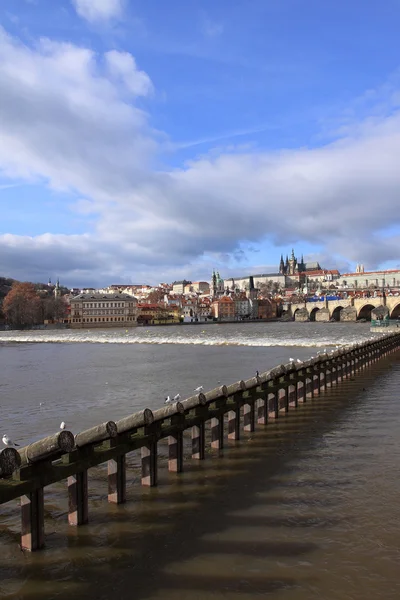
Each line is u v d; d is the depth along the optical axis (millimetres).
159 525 13367
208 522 13500
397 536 12461
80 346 110312
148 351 88625
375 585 10422
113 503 14828
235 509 14336
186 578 10859
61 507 14898
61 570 11281
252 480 16703
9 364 68312
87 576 11031
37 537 12133
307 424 24766
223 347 94312
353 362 44500
